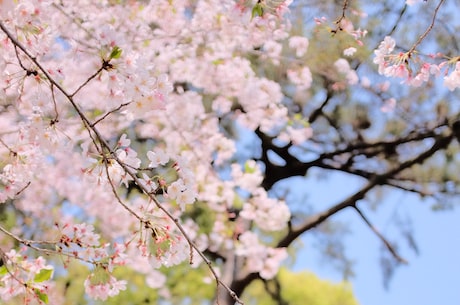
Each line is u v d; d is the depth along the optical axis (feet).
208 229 27.55
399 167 27.84
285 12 10.84
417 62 9.87
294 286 33.14
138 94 7.52
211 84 22.59
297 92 27.94
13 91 9.00
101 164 7.83
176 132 23.39
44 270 9.05
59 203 22.76
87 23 17.03
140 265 23.79
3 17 8.19
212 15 20.13
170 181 8.41
